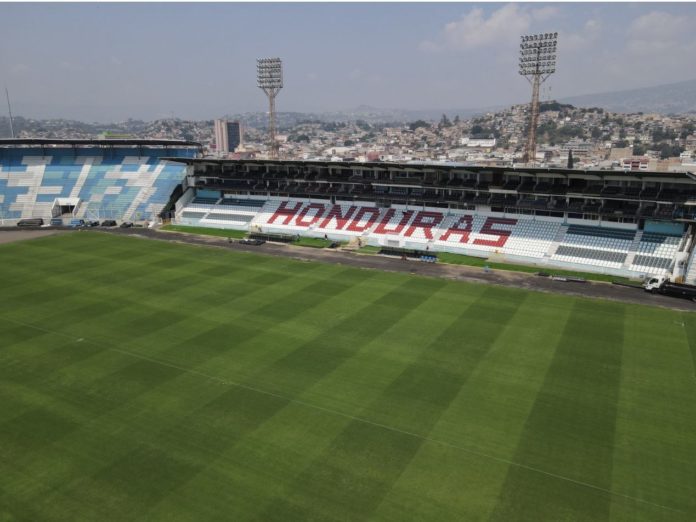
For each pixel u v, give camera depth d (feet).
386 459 85.05
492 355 123.24
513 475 81.05
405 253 223.92
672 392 106.22
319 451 87.20
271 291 173.06
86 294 169.37
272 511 73.46
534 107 284.41
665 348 127.24
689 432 92.43
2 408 101.14
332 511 73.41
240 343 130.82
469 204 245.86
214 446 88.84
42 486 79.10
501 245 223.10
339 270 200.23
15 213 309.22
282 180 292.61
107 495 77.05
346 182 274.36
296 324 143.23
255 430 93.30
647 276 186.50
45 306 157.99
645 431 92.68
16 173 330.54
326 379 111.96
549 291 173.47
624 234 208.44
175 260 214.90
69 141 318.45
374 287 177.68
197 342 131.44
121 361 121.08
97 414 98.94
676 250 193.47
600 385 108.99
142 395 105.70
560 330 138.72
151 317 148.87
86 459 85.56
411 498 75.97
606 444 88.84
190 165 312.71
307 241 252.01
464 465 83.46
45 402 103.30
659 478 80.33
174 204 312.71
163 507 74.49
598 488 78.07
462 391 106.63
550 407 100.53
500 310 154.40
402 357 122.42
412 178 260.21
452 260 216.54
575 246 210.18
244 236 264.72
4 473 82.12
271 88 365.61
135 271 197.47
